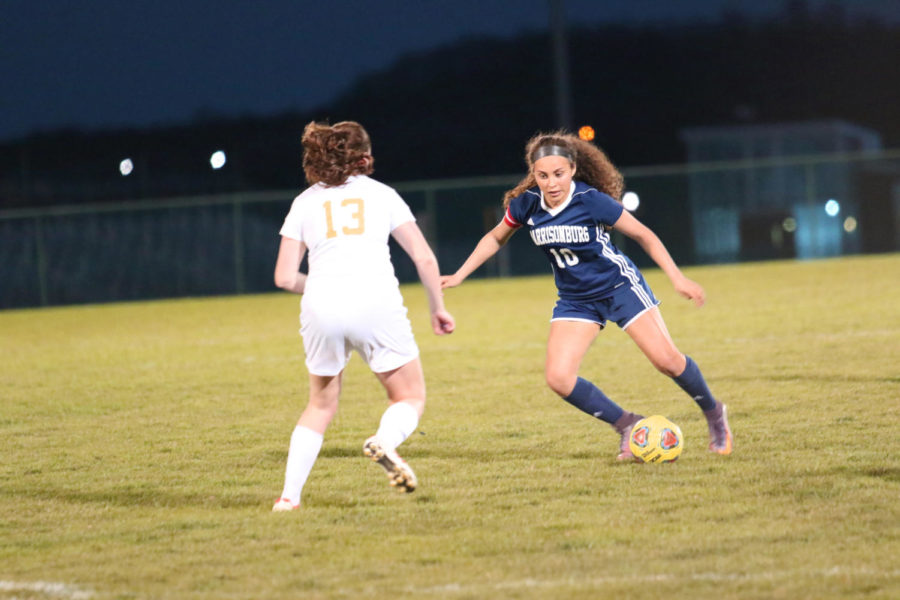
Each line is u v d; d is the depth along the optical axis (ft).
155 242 330.95
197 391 115.85
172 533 56.75
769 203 325.01
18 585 47.93
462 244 324.19
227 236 330.75
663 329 68.18
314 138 57.88
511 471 68.90
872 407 85.76
